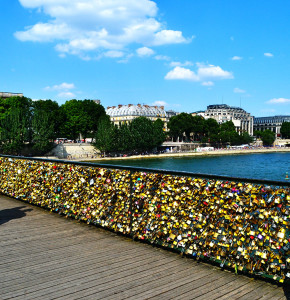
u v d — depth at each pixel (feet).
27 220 32.99
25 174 40.86
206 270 20.10
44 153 314.96
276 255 17.85
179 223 22.61
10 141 285.43
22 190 41.37
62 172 34.32
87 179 30.94
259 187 18.48
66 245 25.12
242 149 535.19
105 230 29.17
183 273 19.65
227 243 19.89
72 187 32.78
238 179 19.17
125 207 27.02
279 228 17.62
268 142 648.79
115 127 356.18
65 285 18.26
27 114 304.71
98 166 29.19
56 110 327.88
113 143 350.84
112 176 28.17
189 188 22.06
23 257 22.66
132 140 365.61
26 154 303.68
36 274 19.80
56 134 337.11
